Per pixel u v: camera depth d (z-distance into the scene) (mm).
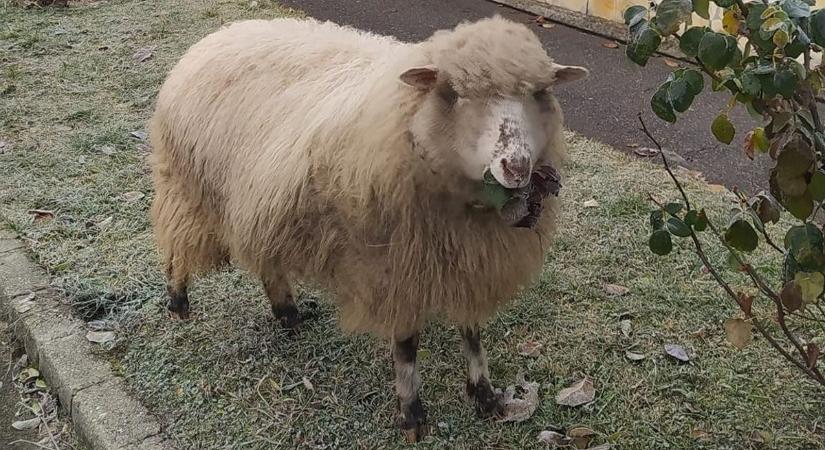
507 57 2211
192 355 3586
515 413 3156
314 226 2852
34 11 8125
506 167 2143
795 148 1938
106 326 3787
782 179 1978
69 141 5496
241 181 3068
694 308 3713
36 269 4199
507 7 8031
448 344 3584
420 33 7379
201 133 3229
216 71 3229
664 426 3082
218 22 7617
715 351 3447
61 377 3471
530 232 2695
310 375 3438
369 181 2525
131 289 4023
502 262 2664
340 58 3020
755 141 2150
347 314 2988
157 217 3604
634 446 2990
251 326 3744
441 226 2551
